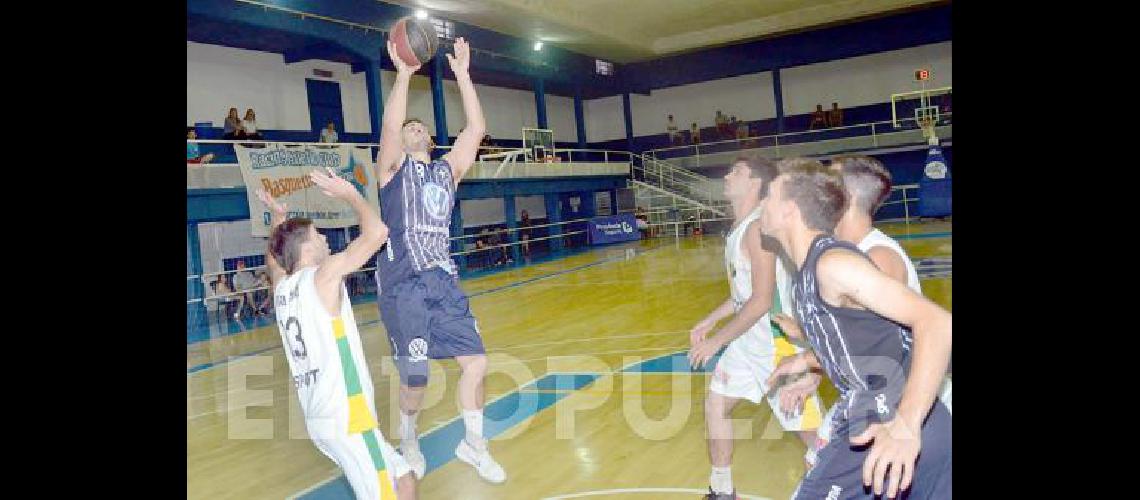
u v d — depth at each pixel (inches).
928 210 773.3
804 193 80.6
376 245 102.0
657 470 152.2
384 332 373.4
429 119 837.2
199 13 507.8
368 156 552.4
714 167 981.8
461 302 151.3
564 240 898.7
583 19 796.0
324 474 164.4
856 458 85.7
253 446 191.3
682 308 382.6
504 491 145.9
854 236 97.9
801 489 90.1
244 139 562.9
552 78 872.3
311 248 110.6
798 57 900.0
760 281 110.3
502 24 760.3
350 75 748.6
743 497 135.3
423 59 145.9
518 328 357.4
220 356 342.3
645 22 848.9
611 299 434.9
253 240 600.7
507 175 711.1
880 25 858.8
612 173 890.7
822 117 927.7
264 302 499.8
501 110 943.7
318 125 713.0
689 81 954.1
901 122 909.2
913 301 71.4
